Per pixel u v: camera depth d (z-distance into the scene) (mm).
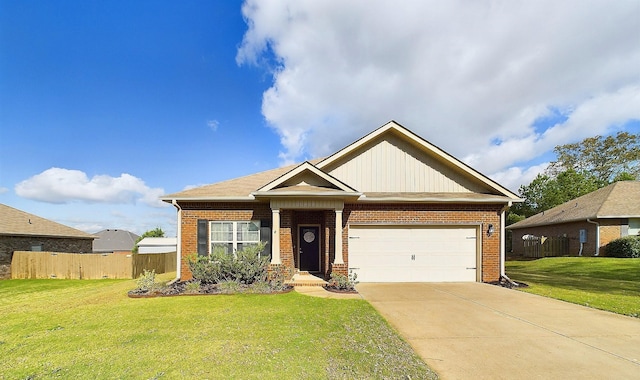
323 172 12383
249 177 15797
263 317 7352
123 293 10805
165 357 5152
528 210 38625
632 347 5738
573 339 6133
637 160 38344
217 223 13070
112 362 5004
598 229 20672
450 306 8602
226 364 4840
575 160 42969
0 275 18688
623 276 14422
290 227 12695
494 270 12844
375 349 5520
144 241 34906
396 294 10203
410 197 12688
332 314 7602
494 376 4613
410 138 13391
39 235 21531
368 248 12875
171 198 12688
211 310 8008
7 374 4660
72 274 18750
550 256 24984
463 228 13078
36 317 8055
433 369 4816
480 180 13359
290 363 4879
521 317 7590
